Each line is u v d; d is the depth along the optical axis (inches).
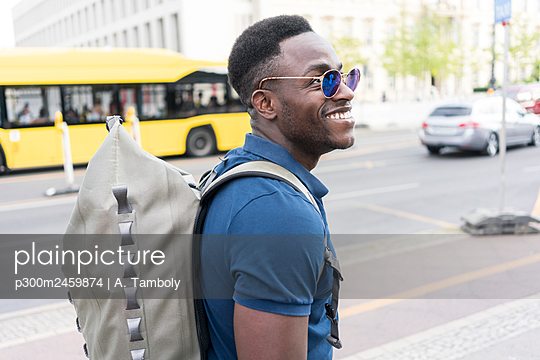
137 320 34.9
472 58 1668.3
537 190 343.6
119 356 35.2
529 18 1107.9
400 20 1558.8
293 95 38.0
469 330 132.6
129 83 508.1
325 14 1727.4
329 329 40.1
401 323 139.4
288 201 33.3
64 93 478.9
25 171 493.4
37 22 2433.6
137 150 36.8
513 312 142.2
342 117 39.3
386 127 986.1
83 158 489.1
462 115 504.1
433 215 281.4
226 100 559.5
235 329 32.9
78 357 126.1
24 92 464.1
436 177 406.0
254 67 39.0
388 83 1856.5
